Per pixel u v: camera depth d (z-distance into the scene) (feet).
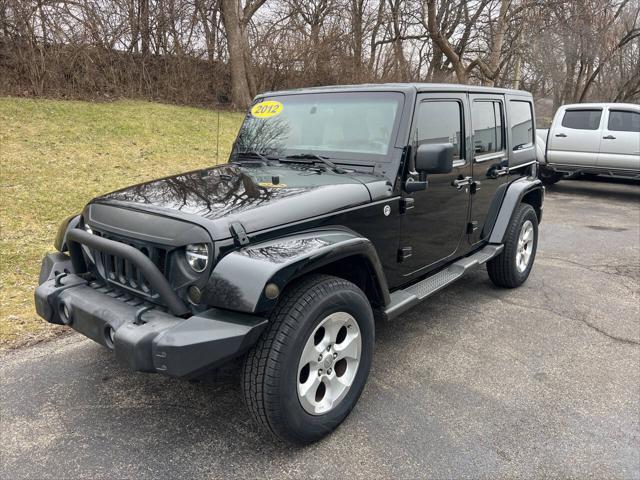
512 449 8.79
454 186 12.95
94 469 8.17
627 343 13.05
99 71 43.52
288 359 7.89
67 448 8.65
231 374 11.09
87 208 9.98
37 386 10.46
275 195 9.14
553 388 10.80
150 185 10.30
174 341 7.33
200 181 10.32
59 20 39.88
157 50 48.29
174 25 48.21
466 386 10.82
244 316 7.69
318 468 8.26
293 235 8.66
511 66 86.69
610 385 10.96
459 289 17.01
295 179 10.30
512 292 16.72
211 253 7.77
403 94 11.16
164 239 8.09
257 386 7.88
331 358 8.89
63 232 10.57
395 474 8.15
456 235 13.60
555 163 37.04
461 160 13.32
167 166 30.81
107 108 39.52
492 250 15.12
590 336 13.42
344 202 9.61
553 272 18.99
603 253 21.85
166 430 9.18
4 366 11.16
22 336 12.42
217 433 9.11
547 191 39.24
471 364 11.78
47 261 10.46
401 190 10.91
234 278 7.56
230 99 52.49
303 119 12.42
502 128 15.61
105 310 8.41
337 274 10.09
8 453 8.50
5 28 37.40
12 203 21.85
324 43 57.21
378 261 9.57
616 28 78.48
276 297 7.52
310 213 9.00
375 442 8.92
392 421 9.52
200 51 50.98
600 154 34.76
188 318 8.01
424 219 11.94
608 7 72.84
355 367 9.39
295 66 55.98
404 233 11.32
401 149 10.75
